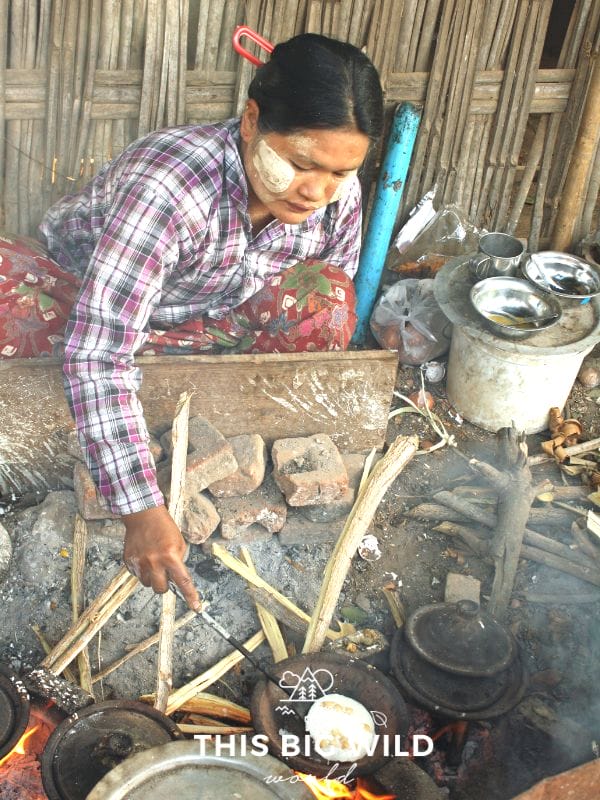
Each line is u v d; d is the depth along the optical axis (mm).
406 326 3410
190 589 2043
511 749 2205
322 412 2826
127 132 3141
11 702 2018
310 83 1849
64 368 2105
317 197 2047
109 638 2391
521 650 2369
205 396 2721
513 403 3145
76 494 2615
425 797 1962
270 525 2658
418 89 3328
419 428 3250
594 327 3086
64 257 2691
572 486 3012
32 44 2906
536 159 3564
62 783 1898
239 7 3023
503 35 3256
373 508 2342
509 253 3275
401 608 2598
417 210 3527
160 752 1829
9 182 3111
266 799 1794
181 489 2314
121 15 2932
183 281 2439
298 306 2709
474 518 2811
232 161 2193
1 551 2479
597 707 2350
